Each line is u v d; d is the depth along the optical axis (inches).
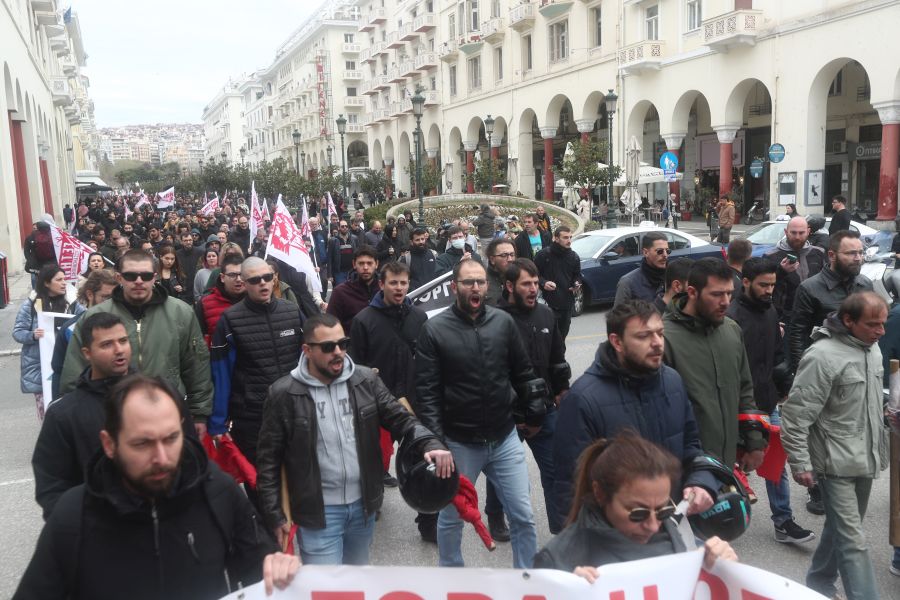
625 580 88.8
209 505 92.0
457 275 165.8
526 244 484.7
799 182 1015.0
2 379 413.4
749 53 1075.9
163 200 1686.8
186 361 185.5
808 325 221.3
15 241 876.0
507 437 169.0
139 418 84.0
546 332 193.8
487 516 213.9
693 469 120.5
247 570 98.3
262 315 191.5
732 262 241.3
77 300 253.6
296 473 134.0
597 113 1477.6
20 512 227.0
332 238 657.0
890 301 258.8
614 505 90.5
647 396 129.7
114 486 86.7
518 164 1718.8
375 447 138.9
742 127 1338.6
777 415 201.3
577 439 127.7
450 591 91.2
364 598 91.4
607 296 553.6
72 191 2304.4
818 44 970.7
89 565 85.8
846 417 150.3
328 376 134.9
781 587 88.1
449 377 165.6
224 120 5551.2
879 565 178.5
